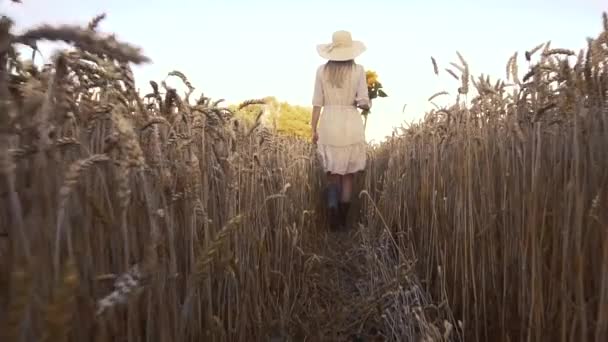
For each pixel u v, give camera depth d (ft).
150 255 5.40
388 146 26.27
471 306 10.26
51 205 4.26
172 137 7.43
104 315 5.00
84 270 5.01
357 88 21.75
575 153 7.02
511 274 9.09
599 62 6.88
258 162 11.02
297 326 10.60
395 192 17.61
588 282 7.23
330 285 12.96
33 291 3.79
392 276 12.31
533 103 8.45
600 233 6.96
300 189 17.30
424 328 9.04
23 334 3.59
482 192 10.09
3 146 3.52
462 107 11.40
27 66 4.55
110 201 5.92
